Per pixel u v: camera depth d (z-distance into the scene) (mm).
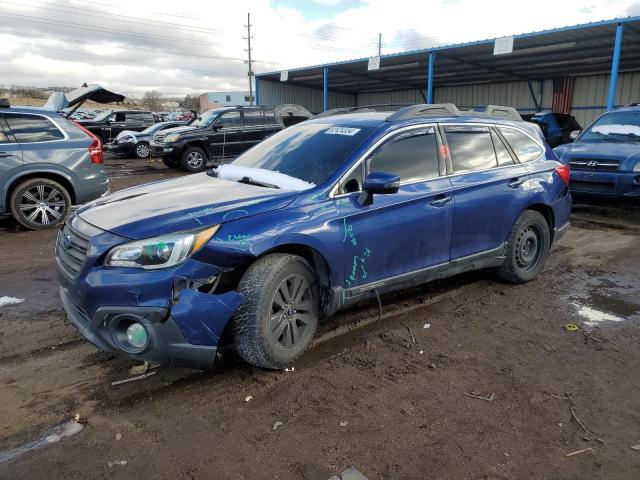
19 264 5906
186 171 15844
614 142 8617
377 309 4516
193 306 2938
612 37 17000
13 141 7324
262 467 2506
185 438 2725
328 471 2480
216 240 3037
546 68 23875
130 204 3467
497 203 4672
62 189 7734
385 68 24703
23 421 2863
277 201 3396
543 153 5340
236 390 3197
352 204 3668
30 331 4035
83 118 26938
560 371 3469
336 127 4340
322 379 3332
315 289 3588
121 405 3031
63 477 2428
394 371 3443
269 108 16797
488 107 5207
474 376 3389
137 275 2885
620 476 2469
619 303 4742
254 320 3186
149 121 24562
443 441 2715
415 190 4031
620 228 7918
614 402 3102
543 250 5281
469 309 4562
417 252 4117
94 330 3006
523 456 2605
